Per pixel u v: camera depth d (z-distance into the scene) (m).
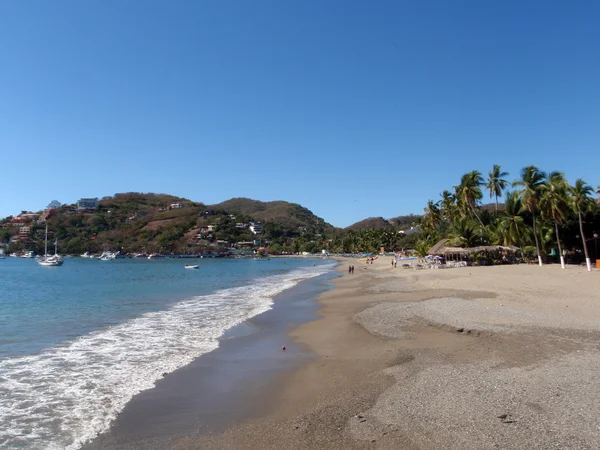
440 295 27.14
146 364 13.09
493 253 56.66
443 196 81.56
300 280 53.12
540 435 7.15
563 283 29.11
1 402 9.89
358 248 172.62
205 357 13.98
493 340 14.07
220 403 9.82
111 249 192.62
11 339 16.73
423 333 16.08
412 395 9.45
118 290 40.16
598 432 7.14
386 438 7.45
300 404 9.59
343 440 7.50
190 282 51.31
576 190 41.12
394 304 24.14
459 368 11.34
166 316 22.75
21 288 44.47
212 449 7.50
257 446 7.53
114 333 17.94
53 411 9.38
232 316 22.72
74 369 12.52
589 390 9.04
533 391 9.16
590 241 51.66
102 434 8.23
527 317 17.42
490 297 24.48
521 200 47.50
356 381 10.98
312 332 18.16
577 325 15.64
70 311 24.94
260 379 11.60
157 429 8.44
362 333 16.81
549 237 53.38
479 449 6.83
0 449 7.60
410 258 88.12
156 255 190.25
